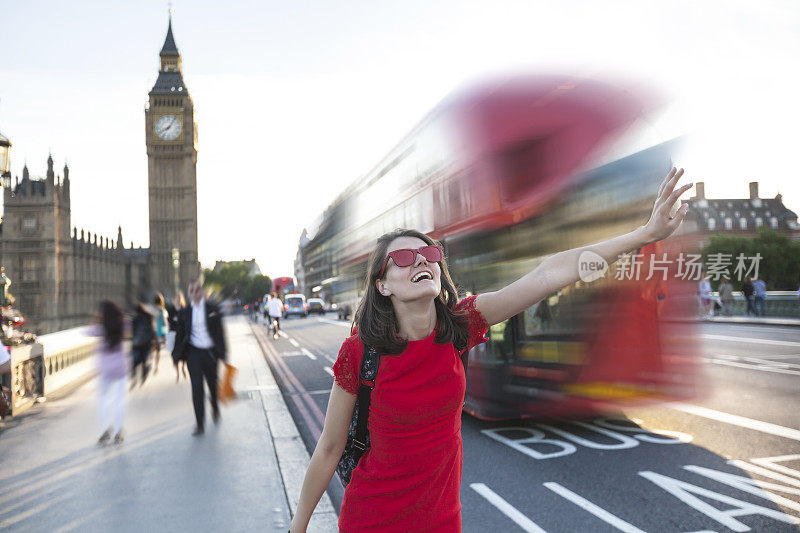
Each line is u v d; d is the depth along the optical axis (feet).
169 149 373.40
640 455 17.08
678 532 11.73
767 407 22.22
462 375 5.08
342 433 5.19
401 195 25.85
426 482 4.93
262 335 80.84
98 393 19.94
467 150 19.33
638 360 17.83
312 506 5.38
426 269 4.82
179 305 23.88
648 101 16.87
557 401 18.56
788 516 12.27
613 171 17.39
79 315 302.66
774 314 64.49
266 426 21.66
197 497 14.17
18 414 24.75
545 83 17.43
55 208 285.43
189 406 25.86
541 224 17.94
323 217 54.54
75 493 14.70
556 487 14.71
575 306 18.51
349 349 5.02
